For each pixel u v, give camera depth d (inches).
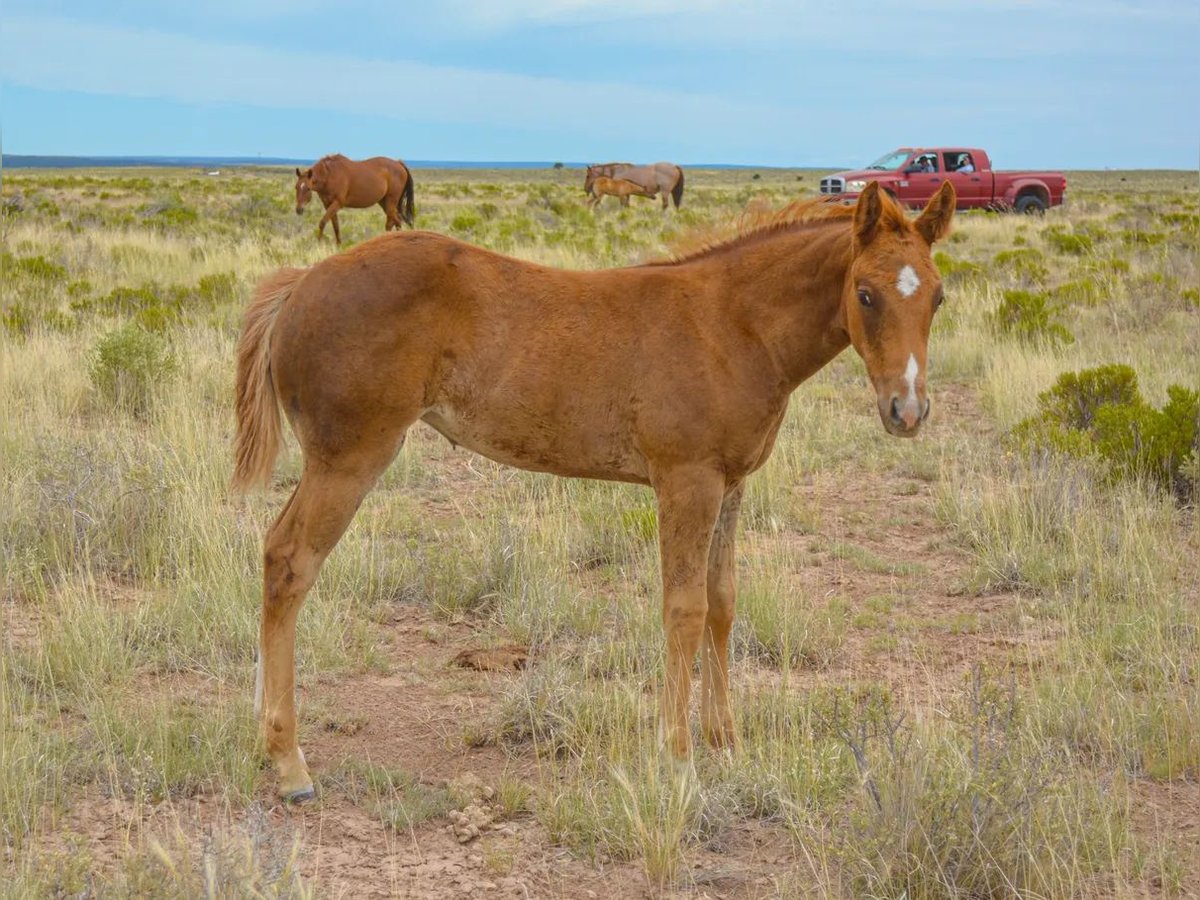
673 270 184.4
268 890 132.6
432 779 180.7
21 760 163.5
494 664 223.3
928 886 144.4
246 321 184.9
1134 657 220.2
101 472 277.0
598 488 318.0
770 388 179.3
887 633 244.2
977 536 291.6
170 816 162.1
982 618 252.4
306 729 196.4
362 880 150.5
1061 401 384.8
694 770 170.9
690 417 174.7
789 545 296.5
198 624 224.7
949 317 564.7
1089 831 152.9
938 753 162.7
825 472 360.2
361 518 300.7
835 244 176.7
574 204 1338.6
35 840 149.9
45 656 204.2
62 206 1246.9
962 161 1305.4
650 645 221.6
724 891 150.6
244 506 300.0
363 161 989.8
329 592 249.4
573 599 247.9
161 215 1039.6
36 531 257.9
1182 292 608.1
